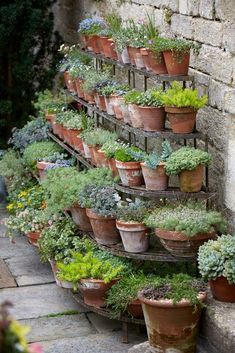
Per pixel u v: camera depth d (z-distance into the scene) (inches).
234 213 209.5
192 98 207.9
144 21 269.7
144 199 246.1
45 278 257.1
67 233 238.2
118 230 221.1
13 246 288.5
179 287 193.8
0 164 314.3
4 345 99.4
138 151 223.1
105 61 273.4
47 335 216.5
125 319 208.5
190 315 191.3
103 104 260.2
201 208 207.9
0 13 351.6
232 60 207.5
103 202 219.5
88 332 218.5
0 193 339.9
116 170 233.3
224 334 184.4
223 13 210.8
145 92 223.5
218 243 195.2
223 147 214.4
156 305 189.6
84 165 274.1
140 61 240.1
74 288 213.3
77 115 287.1
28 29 354.3
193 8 229.9
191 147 222.2
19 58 363.3
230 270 188.2
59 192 238.4
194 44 225.8
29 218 265.3
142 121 220.5
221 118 214.8
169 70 222.4
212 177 222.1
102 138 248.2
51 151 298.2
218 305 194.2
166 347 194.2
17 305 235.9
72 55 311.0
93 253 225.1
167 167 206.8
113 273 208.7
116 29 269.9
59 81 371.9
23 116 368.2
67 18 368.8
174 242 200.7
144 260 218.4
